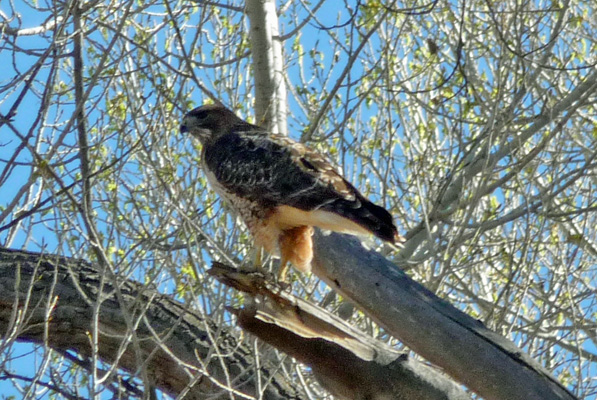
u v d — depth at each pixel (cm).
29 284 1028
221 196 1114
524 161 1291
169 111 1250
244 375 1027
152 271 1112
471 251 1324
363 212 983
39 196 1077
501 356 981
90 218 983
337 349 941
